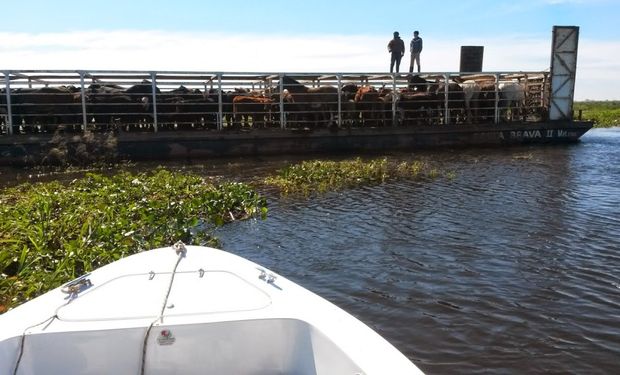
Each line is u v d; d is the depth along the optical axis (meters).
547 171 14.52
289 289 3.73
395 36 23.61
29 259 6.51
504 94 21.86
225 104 18.50
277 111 19.09
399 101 20.41
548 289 6.11
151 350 3.19
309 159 17.45
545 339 4.98
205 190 10.91
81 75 16.58
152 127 18.19
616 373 4.43
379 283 6.38
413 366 2.70
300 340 3.26
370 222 9.19
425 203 10.62
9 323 3.21
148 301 3.53
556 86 22.09
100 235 7.38
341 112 19.53
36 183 13.28
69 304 3.49
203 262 4.25
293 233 8.59
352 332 3.08
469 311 5.58
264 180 13.56
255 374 3.30
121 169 15.62
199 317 3.28
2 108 16.72
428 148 20.19
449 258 7.22
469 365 4.56
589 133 29.02
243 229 8.88
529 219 9.16
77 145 16.19
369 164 15.11
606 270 6.66
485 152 19.16
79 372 3.15
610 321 5.32
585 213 9.52
